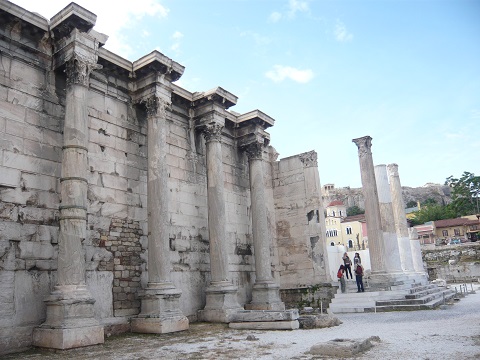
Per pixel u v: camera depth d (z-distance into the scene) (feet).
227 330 50.80
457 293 97.86
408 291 77.77
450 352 30.76
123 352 36.91
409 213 420.77
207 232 67.26
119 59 55.57
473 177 378.53
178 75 59.41
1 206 41.52
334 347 32.01
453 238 306.35
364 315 64.49
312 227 80.89
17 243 42.09
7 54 44.91
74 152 44.47
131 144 57.21
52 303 40.37
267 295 69.46
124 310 50.96
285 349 35.68
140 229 55.67
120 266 51.90
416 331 43.27
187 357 33.58
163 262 52.01
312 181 82.33
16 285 41.24
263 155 85.76
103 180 52.37
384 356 30.66
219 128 67.36
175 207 62.44
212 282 61.82
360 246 316.40
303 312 67.92
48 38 48.03
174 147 64.75
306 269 80.18
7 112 43.83
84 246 48.26
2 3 43.24
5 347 39.19
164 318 48.65
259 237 72.79
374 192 87.97
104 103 54.65
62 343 37.88
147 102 57.11
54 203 46.06
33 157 45.16
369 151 90.53
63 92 49.62
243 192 78.74
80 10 45.78
